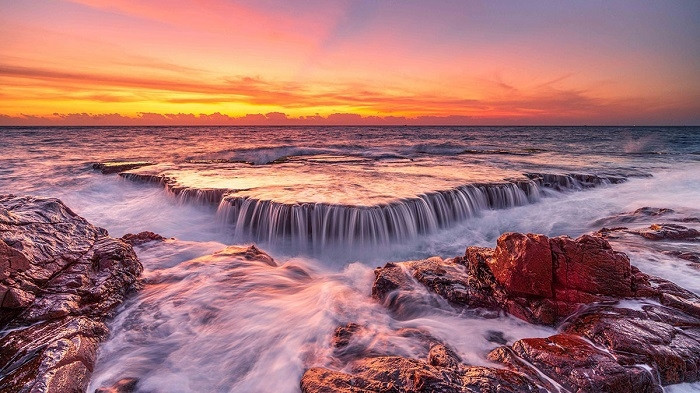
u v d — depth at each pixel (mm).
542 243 6148
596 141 65312
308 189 15461
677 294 5961
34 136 81000
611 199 17344
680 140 68875
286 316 6422
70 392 4363
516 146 51031
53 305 5777
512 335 5711
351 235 12047
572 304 5820
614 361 4461
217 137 81125
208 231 13430
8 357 4605
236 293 7293
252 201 13172
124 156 37188
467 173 21016
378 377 4297
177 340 5781
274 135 93688
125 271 7410
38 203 8266
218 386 4770
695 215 12953
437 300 6750
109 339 5762
